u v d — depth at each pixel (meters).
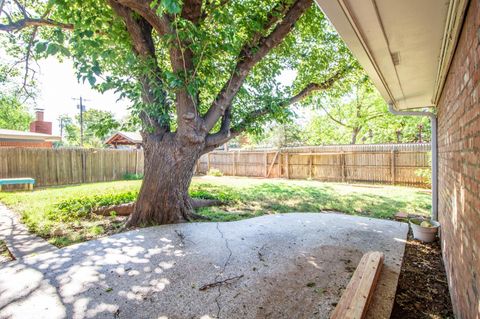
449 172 2.69
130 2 3.32
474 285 1.42
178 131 4.63
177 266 2.92
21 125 19.50
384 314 2.09
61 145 26.17
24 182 8.68
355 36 1.80
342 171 11.79
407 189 9.31
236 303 2.22
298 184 10.80
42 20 4.41
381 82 3.11
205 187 9.52
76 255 3.21
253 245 3.61
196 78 3.91
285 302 2.24
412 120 14.62
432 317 2.10
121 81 3.97
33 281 2.55
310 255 3.27
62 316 2.00
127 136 15.73
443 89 3.09
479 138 1.31
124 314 2.04
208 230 4.28
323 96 8.61
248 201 7.00
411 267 3.02
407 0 1.40
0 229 4.33
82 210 5.38
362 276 2.32
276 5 4.31
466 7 1.43
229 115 5.50
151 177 4.72
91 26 3.31
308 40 6.62
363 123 16.02
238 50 4.41
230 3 4.53
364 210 5.96
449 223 2.61
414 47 2.08
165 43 3.85
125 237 3.89
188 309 2.12
